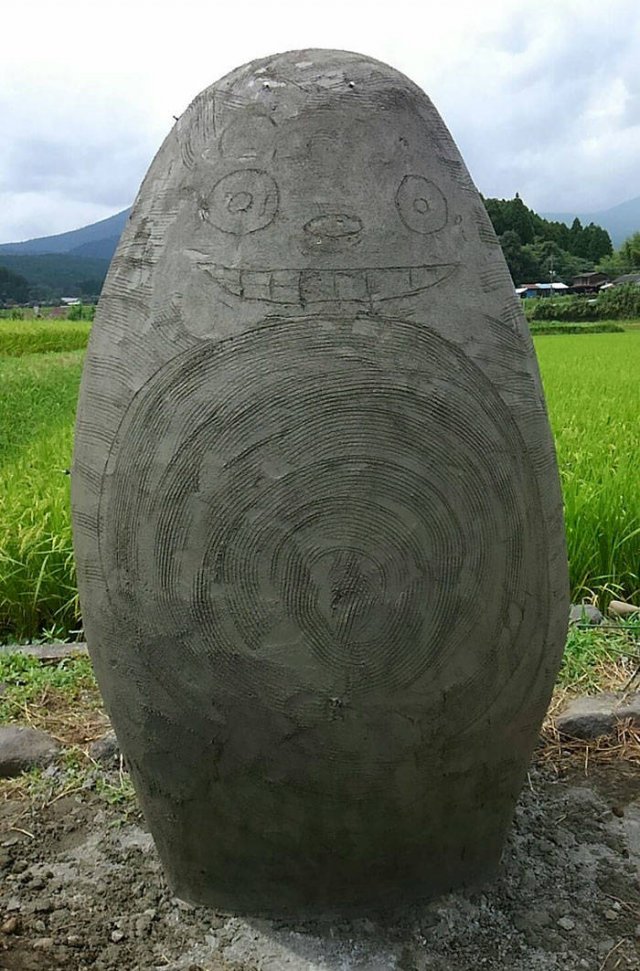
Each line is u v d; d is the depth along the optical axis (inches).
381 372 74.2
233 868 86.3
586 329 1248.8
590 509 189.0
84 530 81.7
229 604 75.5
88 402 81.7
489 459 77.6
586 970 82.4
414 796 82.0
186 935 85.7
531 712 85.3
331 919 86.5
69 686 137.4
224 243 75.5
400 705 77.8
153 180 81.3
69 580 177.8
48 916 88.7
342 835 82.6
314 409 73.5
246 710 77.5
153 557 76.7
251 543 74.4
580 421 317.4
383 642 76.0
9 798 110.7
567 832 102.7
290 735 77.9
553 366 601.3
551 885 93.1
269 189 75.4
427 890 88.7
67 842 101.4
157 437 76.0
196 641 76.9
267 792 80.6
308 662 75.9
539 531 81.6
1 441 342.0
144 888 92.5
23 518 195.3
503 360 79.4
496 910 88.9
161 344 76.4
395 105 78.7
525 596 80.9
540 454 82.0
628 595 187.3
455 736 80.6
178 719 79.9
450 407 76.0
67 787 111.7
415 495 75.1
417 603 76.1
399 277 75.5
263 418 73.6
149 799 87.6
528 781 113.4
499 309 80.3
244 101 78.1
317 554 74.4
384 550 75.0
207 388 74.5
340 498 74.0
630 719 125.3
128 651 80.2
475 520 77.1
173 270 77.0
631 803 108.9
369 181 76.0
